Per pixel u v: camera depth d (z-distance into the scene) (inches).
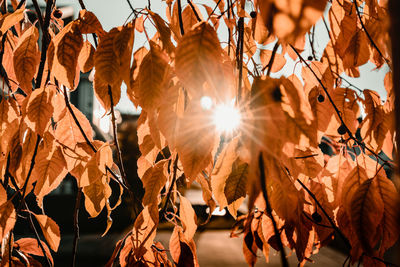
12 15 28.4
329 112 27.6
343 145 28.8
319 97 27.8
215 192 26.9
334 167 28.7
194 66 22.0
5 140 30.1
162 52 24.7
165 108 24.3
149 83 24.4
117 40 25.0
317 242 29.4
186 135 22.9
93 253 231.8
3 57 32.2
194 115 22.6
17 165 29.5
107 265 28.3
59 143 30.0
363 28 28.3
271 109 21.5
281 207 24.5
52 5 29.4
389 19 17.8
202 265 214.2
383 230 25.3
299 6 16.0
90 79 28.5
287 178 24.7
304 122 23.4
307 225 27.3
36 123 27.8
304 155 27.3
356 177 26.1
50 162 29.4
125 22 25.4
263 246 28.1
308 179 29.1
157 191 29.2
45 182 29.7
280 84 23.6
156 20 25.7
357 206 25.1
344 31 30.1
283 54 33.3
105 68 25.1
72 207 356.2
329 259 210.5
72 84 26.5
